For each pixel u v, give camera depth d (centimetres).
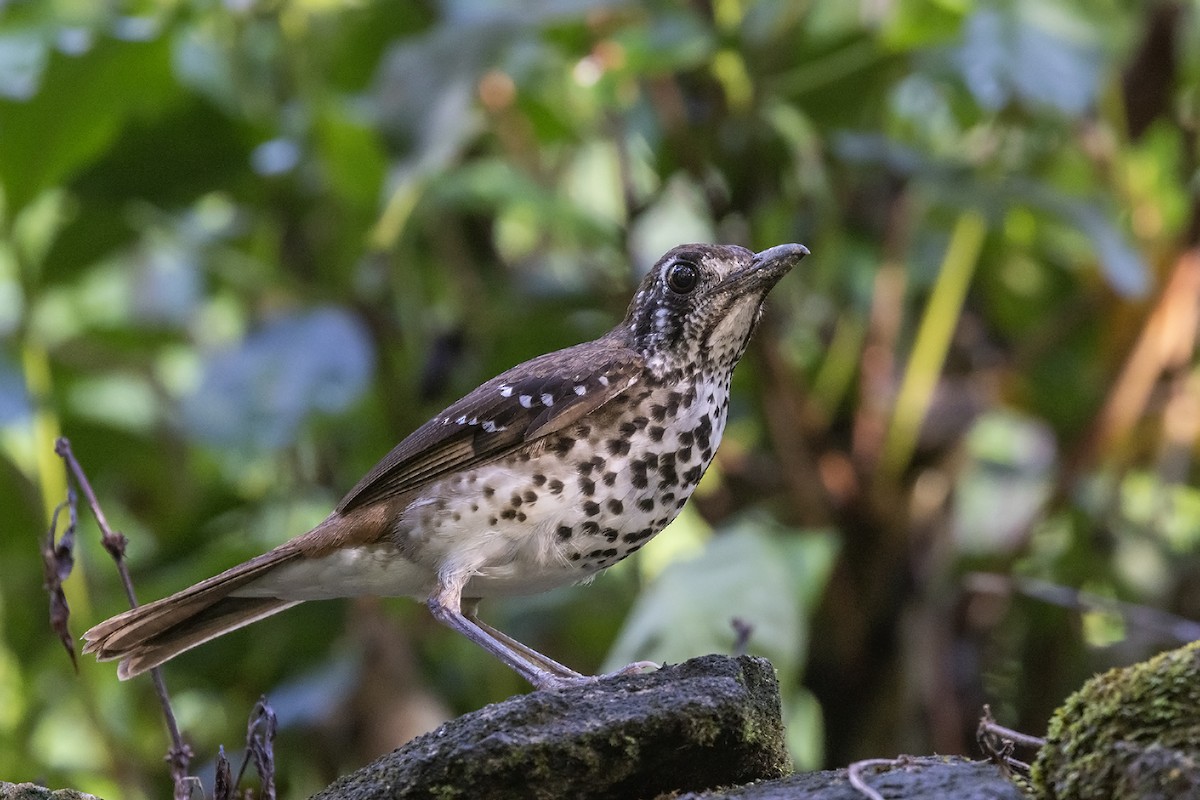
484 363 1155
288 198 1188
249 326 1136
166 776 1139
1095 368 1206
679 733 605
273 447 1011
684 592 913
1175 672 534
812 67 1114
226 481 1195
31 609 1145
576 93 1148
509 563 773
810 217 1207
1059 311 1235
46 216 1261
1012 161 1196
